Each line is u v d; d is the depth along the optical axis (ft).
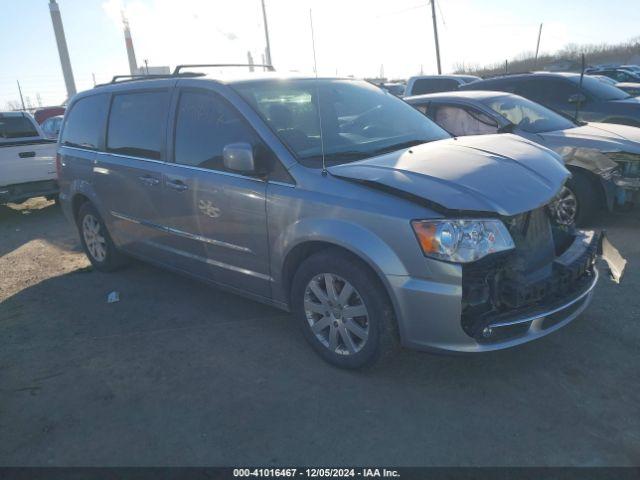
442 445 8.83
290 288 11.90
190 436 9.43
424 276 9.32
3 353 12.89
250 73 13.83
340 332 10.87
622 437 8.78
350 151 11.73
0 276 18.78
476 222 9.22
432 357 11.49
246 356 12.03
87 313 14.99
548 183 10.50
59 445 9.41
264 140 11.60
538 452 8.55
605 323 12.44
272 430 9.45
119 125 15.87
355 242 9.82
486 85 30.35
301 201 10.71
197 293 15.96
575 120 22.36
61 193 18.88
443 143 12.25
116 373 11.67
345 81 14.74
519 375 10.65
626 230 19.12
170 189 13.73
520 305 9.49
